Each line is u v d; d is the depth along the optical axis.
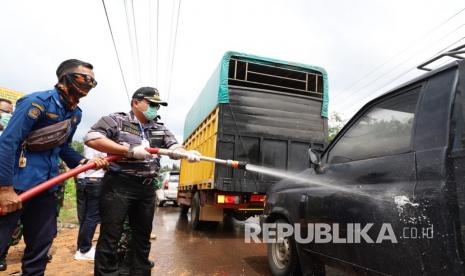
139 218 3.20
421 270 2.06
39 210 2.46
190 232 7.46
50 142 2.39
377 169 2.55
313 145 6.89
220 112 6.45
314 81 7.47
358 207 2.61
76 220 8.15
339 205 2.82
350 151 3.00
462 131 1.99
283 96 6.87
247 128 6.54
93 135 2.83
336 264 2.89
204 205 7.11
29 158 2.37
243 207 6.53
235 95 6.58
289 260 3.63
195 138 9.11
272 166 6.59
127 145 3.06
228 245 5.99
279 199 3.82
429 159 2.12
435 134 2.16
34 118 2.25
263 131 6.62
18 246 5.18
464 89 2.02
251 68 7.09
